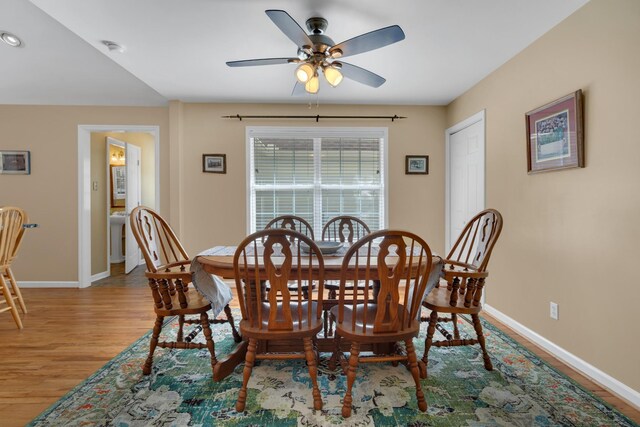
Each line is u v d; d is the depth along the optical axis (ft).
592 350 6.27
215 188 12.85
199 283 6.20
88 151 13.28
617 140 5.75
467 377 6.29
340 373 6.44
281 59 6.90
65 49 10.13
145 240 6.48
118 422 5.00
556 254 7.20
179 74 10.01
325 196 13.14
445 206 13.05
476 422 5.01
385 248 5.01
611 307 5.89
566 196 6.90
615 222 5.80
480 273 6.17
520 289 8.44
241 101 12.66
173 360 6.97
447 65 9.34
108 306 10.58
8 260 8.82
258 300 5.26
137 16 6.87
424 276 5.32
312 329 5.32
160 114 13.03
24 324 9.02
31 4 8.41
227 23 7.15
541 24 7.18
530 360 6.97
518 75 8.55
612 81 5.83
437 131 13.08
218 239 12.88
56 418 5.08
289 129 12.91
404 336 5.27
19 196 12.88
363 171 13.16
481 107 10.42
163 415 5.17
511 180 8.86
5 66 10.81
